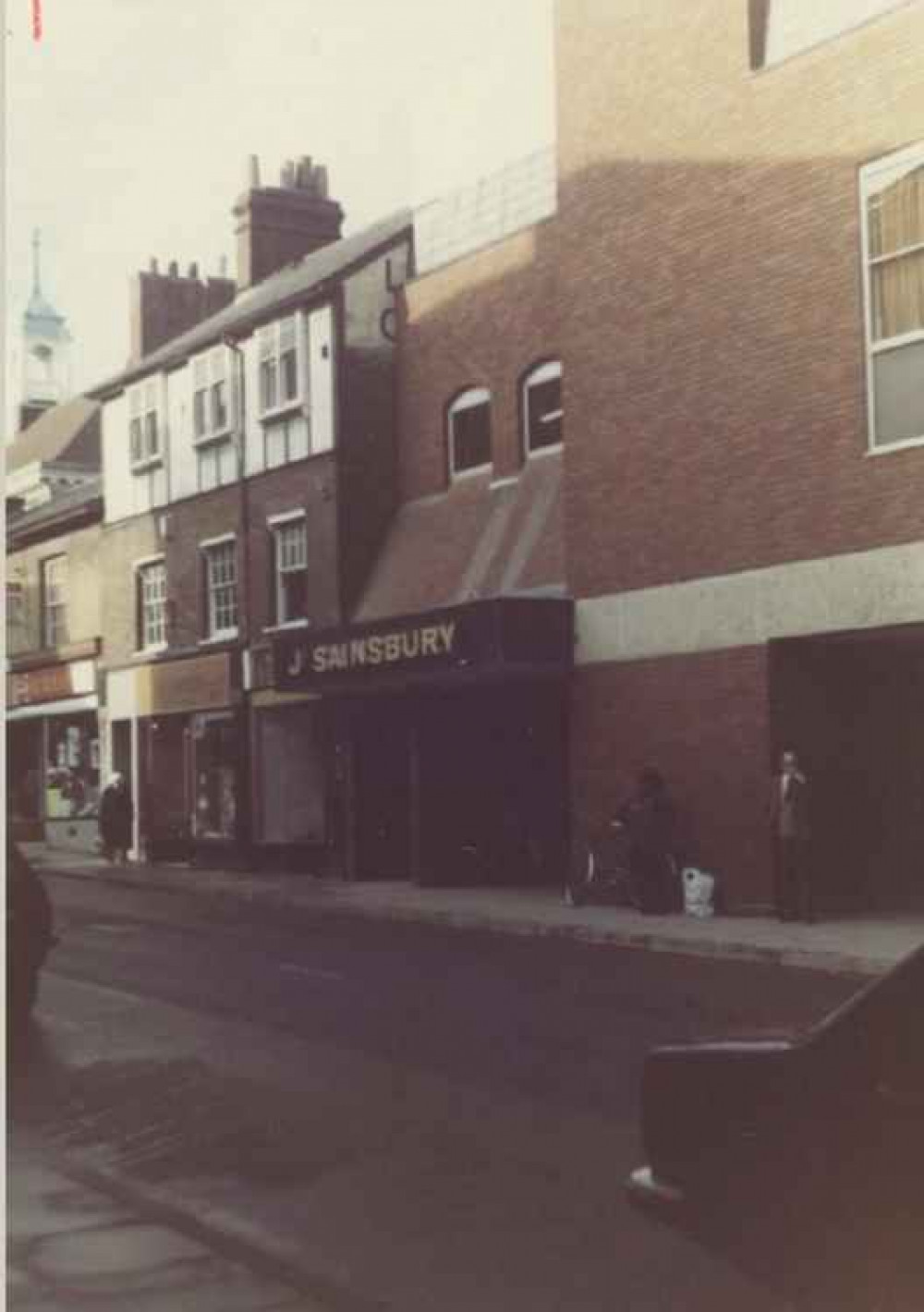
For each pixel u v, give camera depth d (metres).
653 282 20.53
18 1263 5.95
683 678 20.06
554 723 25.00
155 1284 5.65
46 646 39.59
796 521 18.48
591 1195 6.78
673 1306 5.30
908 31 17.14
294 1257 5.95
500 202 26.44
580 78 21.67
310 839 29.09
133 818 34.31
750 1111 4.09
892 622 17.31
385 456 28.22
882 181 17.52
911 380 17.27
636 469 20.83
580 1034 10.80
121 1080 9.82
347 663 24.77
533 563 23.42
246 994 13.32
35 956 11.91
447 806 24.80
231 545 31.80
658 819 19.47
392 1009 12.24
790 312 18.58
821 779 18.98
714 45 19.53
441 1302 5.39
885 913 18.69
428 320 27.14
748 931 16.89
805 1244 3.91
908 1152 3.60
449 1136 7.95
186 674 32.56
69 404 45.72
